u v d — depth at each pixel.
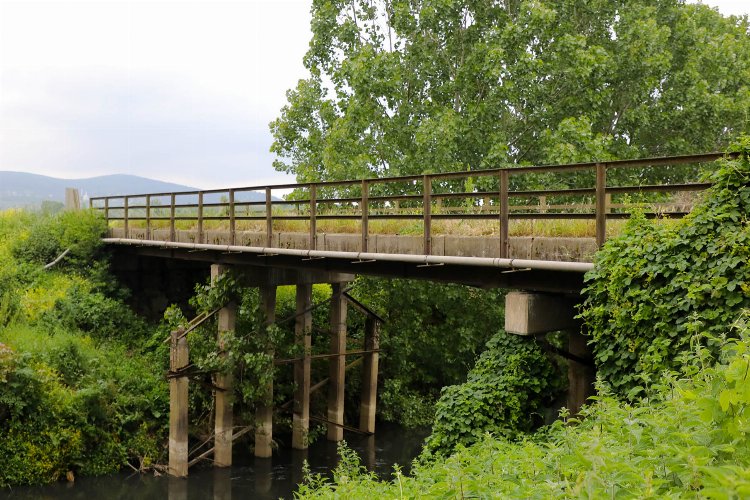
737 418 3.33
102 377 17.31
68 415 15.62
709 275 6.22
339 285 18.78
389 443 18.86
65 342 17.47
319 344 20.94
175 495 14.50
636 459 3.80
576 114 20.78
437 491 4.40
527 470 4.74
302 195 22.64
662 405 5.19
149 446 16.64
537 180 19.34
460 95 21.72
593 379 8.78
